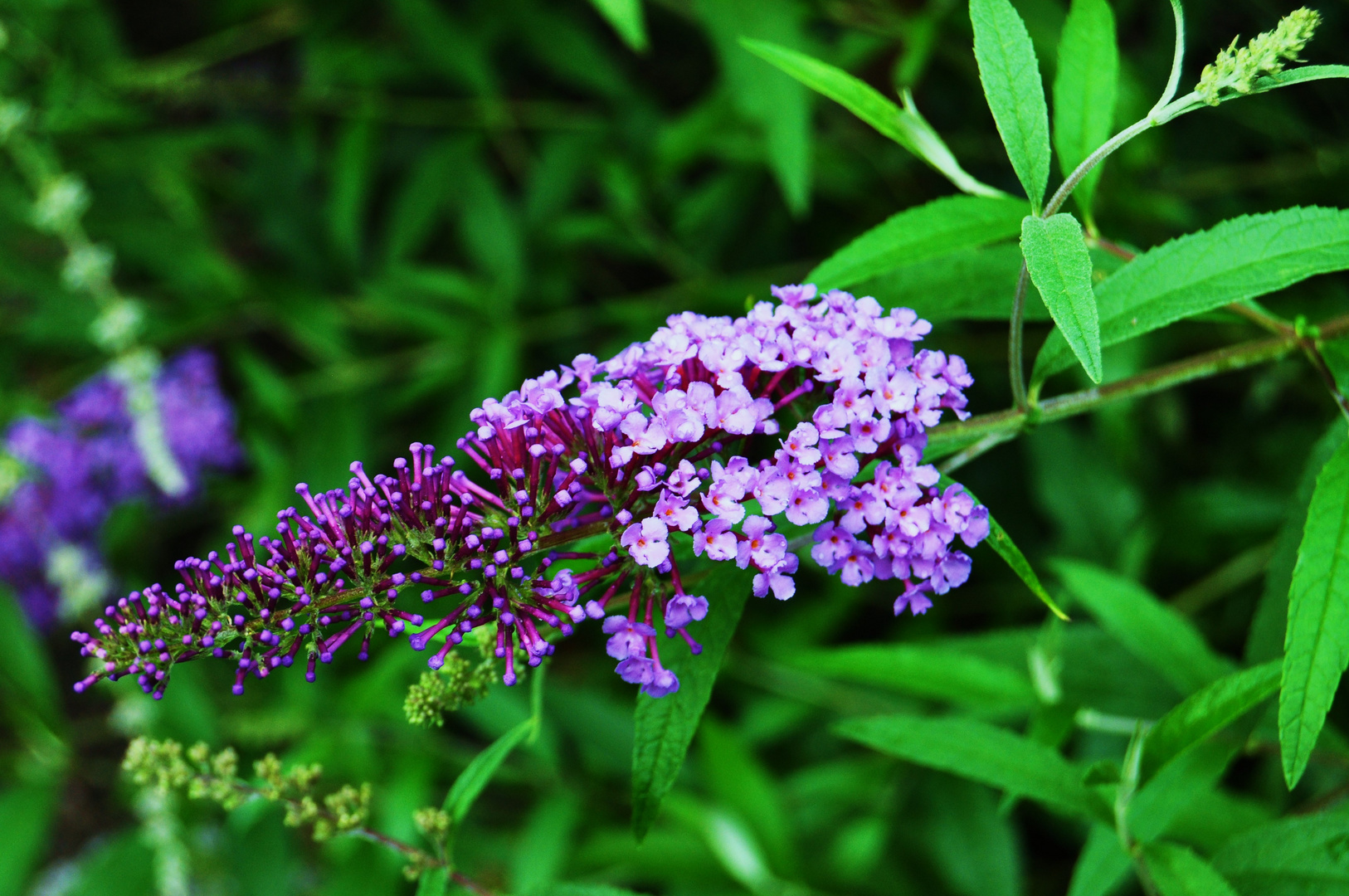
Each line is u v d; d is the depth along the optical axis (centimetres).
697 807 73
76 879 89
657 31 101
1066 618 49
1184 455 85
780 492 49
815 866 74
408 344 97
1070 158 55
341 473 89
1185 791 55
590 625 94
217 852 87
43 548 93
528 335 91
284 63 116
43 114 91
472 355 91
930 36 74
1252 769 77
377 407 94
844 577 49
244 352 88
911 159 87
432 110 95
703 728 75
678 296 91
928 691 61
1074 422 83
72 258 90
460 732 97
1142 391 54
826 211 91
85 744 106
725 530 49
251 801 55
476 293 90
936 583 49
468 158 92
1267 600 56
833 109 87
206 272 94
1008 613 87
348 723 81
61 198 89
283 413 88
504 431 50
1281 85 48
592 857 78
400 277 91
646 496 50
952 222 53
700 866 73
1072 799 54
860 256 53
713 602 51
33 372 110
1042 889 83
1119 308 51
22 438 91
